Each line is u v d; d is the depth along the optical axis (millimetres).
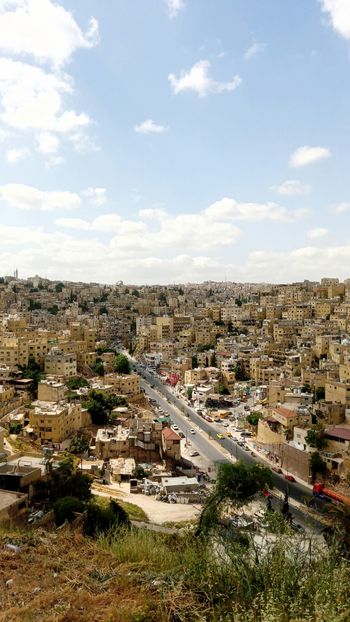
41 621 11453
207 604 11758
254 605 10477
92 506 36531
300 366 152250
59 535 18016
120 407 120750
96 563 15055
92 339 183250
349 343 157250
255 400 137500
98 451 91375
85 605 12102
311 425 91188
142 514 57844
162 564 14508
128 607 11625
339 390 106375
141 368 197750
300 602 10641
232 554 13297
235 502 39125
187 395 148500
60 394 112688
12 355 137875
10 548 16703
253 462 94125
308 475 80625
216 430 117312
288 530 14859
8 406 103500
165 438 90125
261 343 186250
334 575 11703
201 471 88062
